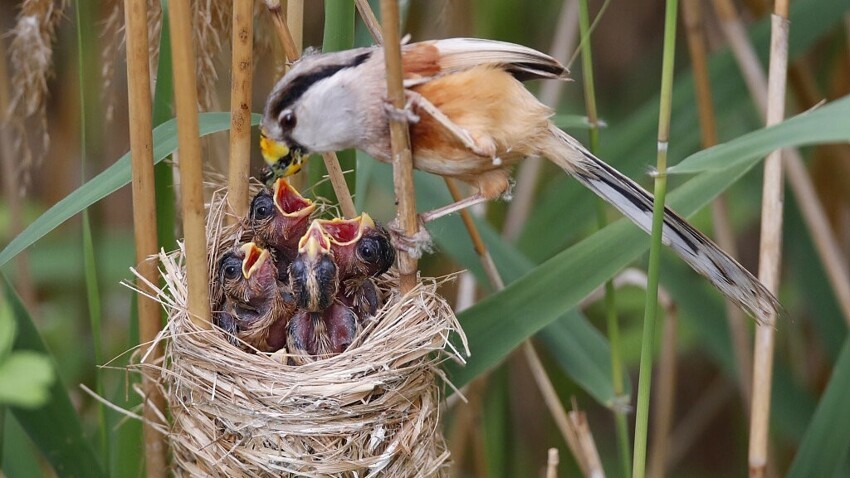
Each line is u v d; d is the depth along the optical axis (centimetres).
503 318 308
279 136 307
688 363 379
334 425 304
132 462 310
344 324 309
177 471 308
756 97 316
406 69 305
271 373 304
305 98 306
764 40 320
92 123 318
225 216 311
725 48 319
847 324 322
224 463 305
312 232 308
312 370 304
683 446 339
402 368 304
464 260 314
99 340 310
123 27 308
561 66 307
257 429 304
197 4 308
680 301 321
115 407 307
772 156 309
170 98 309
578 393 331
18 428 311
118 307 330
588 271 308
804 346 331
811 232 318
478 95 305
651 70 354
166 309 308
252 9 306
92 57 315
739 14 335
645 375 303
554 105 327
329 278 308
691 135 319
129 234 332
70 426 308
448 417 329
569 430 314
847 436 311
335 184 310
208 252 310
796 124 300
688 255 307
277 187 312
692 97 319
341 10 308
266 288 310
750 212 331
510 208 327
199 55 308
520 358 334
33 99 309
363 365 304
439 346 305
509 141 306
